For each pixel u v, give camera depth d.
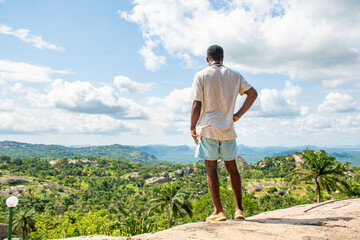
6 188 124.44
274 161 175.75
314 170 32.28
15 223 44.97
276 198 97.88
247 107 2.69
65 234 23.64
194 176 164.38
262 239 1.64
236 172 2.60
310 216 2.46
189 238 1.68
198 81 2.64
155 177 167.00
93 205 102.56
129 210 95.88
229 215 29.94
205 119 2.60
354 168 121.00
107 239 1.82
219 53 2.74
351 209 2.67
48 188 133.88
